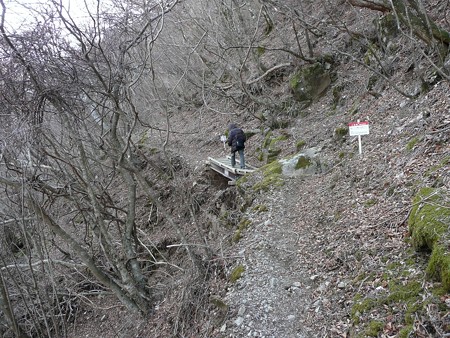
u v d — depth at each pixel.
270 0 13.48
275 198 9.27
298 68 14.69
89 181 8.48
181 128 20.66
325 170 9.90
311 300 5.65
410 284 4.46
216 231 10.36
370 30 12.49
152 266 11.85
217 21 17.66
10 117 6.84
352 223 6.54
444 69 8.20
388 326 4.19
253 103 16.62
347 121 11.12
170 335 7.48
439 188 5.23
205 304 7.13
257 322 5.75
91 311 11.75
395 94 9.95
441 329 3.69
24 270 10.05
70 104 7.66
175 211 13.33
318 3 16.52
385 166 7.43
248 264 7.20
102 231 8.67
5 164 7.13
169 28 18.33
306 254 6.76
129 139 8.14
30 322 10.07
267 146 13.72
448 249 4.14
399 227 5.52
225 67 15.99
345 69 13.13
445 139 6.46
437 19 9.82
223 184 13.45
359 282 5.19
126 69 8.34
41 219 8.30
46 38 6.90
